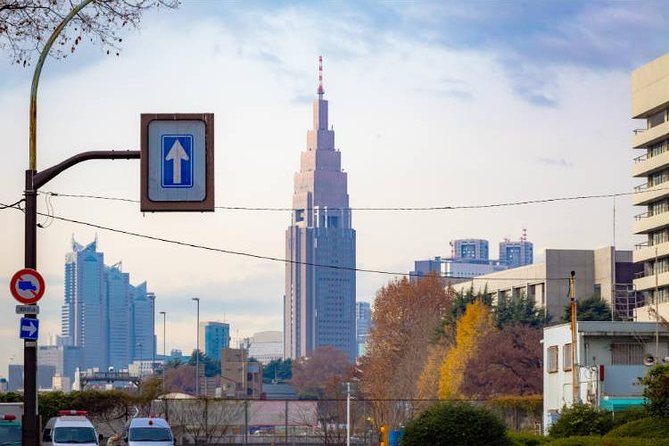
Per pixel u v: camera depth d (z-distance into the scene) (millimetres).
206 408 177625
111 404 171250
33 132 63531
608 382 158000
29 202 63156
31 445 62344
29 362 62812
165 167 60594
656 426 116562
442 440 121000
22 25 62594
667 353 164750
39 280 63062
